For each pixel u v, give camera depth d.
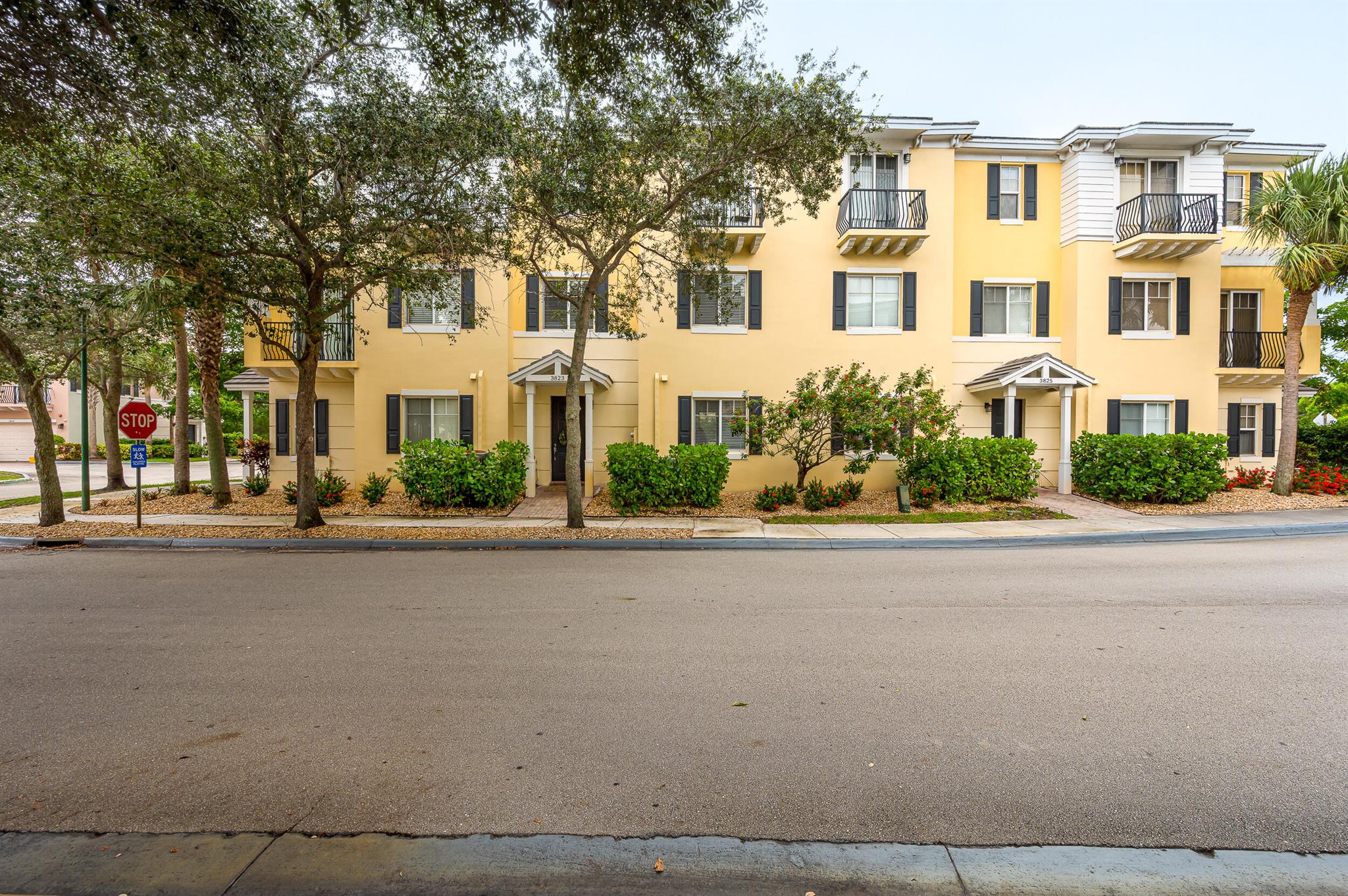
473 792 3.21
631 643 5.52
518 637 5.69
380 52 9.25
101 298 11.66
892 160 16.38
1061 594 7.28
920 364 16.31
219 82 7.67
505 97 9.98
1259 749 3.62
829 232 16.34
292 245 10.44
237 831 2.91
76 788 3.26
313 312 11.13
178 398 16.30
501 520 13.00
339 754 3.60
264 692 4.47
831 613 6.50
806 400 14.01
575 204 10.40
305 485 11.91
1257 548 10.24
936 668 4.89
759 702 4.29
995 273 17.06
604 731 3.88
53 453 12.39
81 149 8.86
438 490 13.84
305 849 2.79
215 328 14.23
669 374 16.30
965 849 2.78
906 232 15.38
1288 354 14.72
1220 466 15.84
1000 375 15.70
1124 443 14.70
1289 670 4.83
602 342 16.78
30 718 4.06
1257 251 17.06
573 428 11.95
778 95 10.08
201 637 5.72
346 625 6.09
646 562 9.37
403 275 10.58
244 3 7.13
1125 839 2.84
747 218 14.48
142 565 9.18
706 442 16.50
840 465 16.22
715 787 3.26
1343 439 17.12
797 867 2.67
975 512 13.63
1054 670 4.86
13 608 6.74
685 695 4.42
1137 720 3.99
